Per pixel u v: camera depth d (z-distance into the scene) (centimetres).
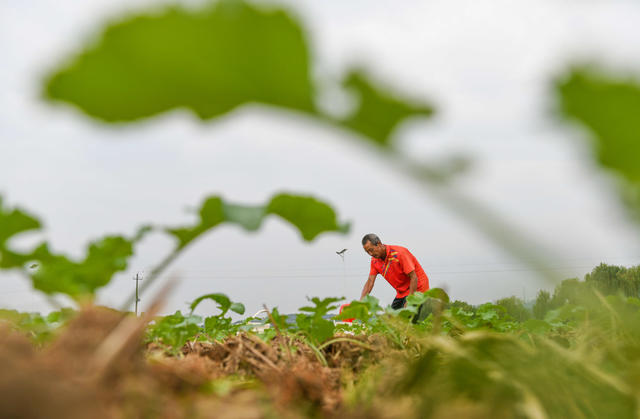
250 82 40
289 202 106
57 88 39
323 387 115
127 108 40
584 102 35
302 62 39
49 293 145
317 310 221
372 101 40
